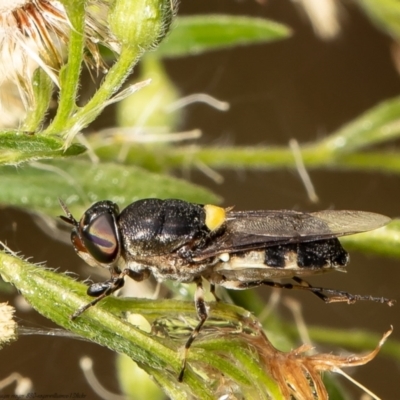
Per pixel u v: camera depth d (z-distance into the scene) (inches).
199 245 2.8
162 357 2.7
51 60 2.8
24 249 3.3
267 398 2.7
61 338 3.4
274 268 2.9
